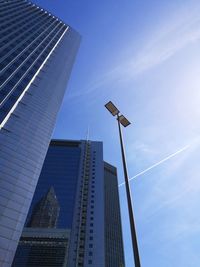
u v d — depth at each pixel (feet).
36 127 209.97
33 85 250.57
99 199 518.37
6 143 176.76
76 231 449.48
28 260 333.83
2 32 298.56
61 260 336.08
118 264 558.15
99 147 646.33
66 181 533.96
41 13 452.35
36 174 179.73
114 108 76.48
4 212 145.38
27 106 220.23
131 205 50.62
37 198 494.18
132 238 44.86
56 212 470.80
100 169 582.76
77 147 626.23
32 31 356.79
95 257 418.92
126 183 55.57
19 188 161.79
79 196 512.22
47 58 313.32
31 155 186.39
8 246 136.56
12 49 280.72
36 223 440.04
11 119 196.54
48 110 238.48
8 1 393.09
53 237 358.64
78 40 448.65
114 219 653.71
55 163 571.69
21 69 258.57
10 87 223.92
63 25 452.35
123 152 64.44
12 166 167.94
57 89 277.64
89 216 483.51
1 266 128.88
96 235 452.76
